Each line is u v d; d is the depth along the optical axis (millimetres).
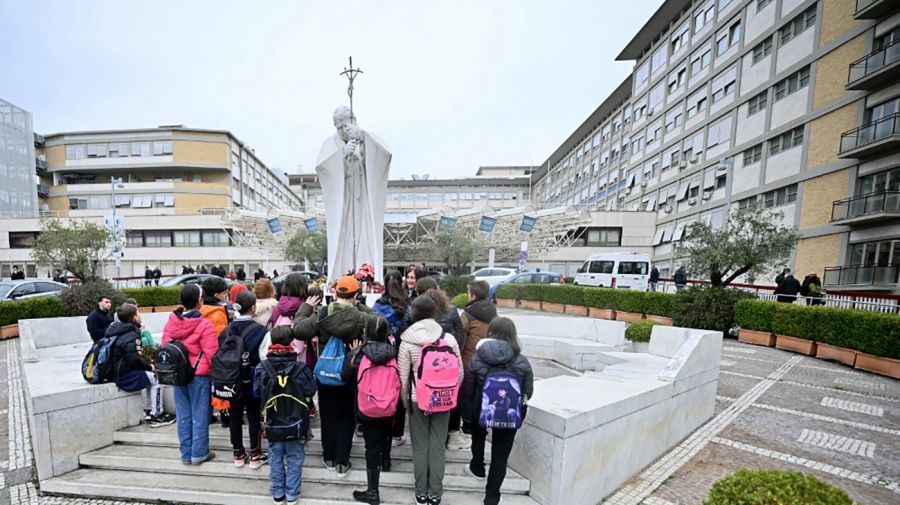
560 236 27641
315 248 24250
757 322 9500
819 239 16531
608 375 5195
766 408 5340
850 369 7312
